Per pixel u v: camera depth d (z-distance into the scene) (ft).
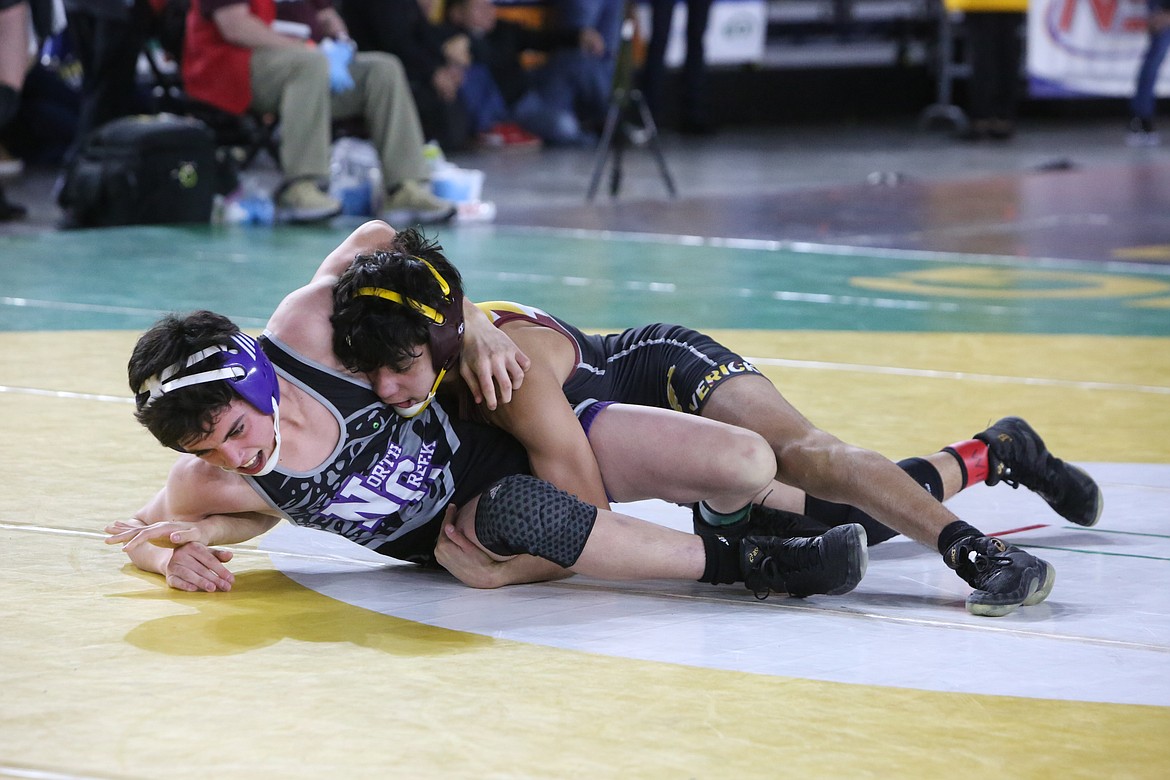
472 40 103.96
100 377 36.81
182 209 67.51
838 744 16.49
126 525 22.58
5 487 27.32
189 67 67.05
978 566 21.21
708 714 17.30
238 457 20.08
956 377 37.86
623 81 79.61
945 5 121.60
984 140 115.96
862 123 130.11
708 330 43.73
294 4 67.72
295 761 15.85
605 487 22.97
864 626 20.68
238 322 43.68
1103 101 138.10
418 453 21.89
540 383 22.11
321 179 68.13
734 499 22.38
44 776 15.39
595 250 61.26
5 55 63.21
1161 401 35.47
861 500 21.89
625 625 20.66
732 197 81.15
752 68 128.16
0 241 61.16
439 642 19.83
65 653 19.15
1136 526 25.77
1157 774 15.83
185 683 18.11
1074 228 69.56
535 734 16.63
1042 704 17.75
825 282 53.83
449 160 96.94
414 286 20.34
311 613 21.07
